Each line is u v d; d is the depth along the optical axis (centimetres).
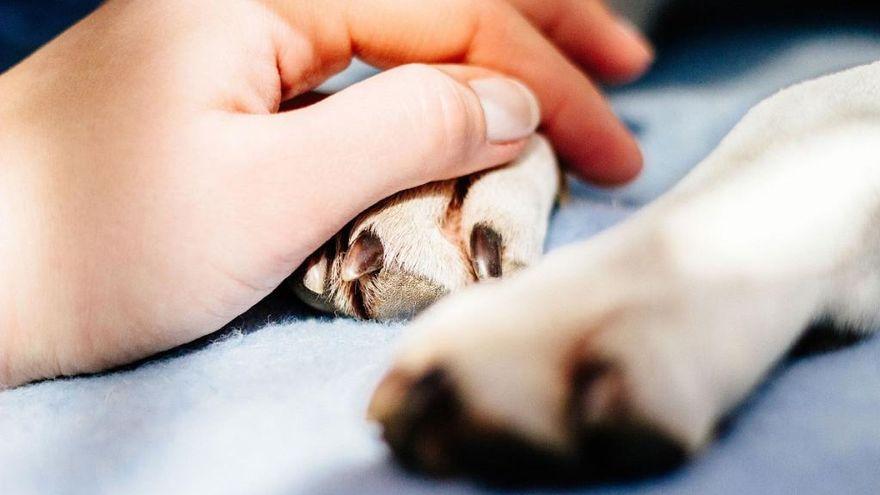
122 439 24
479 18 33
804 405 23
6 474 23
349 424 23
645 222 24
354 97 26
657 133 44
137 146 26
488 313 22
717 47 62
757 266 23
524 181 30
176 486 23
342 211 26
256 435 24
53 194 26
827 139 25
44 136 26
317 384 25
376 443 22
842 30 60
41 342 26
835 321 24
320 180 26
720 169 25
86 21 29
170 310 26
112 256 26
